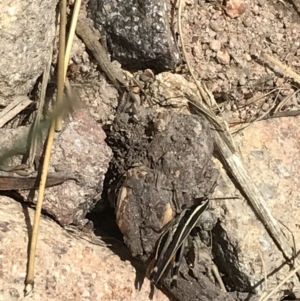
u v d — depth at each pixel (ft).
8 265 0.57
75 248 0.62
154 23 0.69
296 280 0.69
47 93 0.67
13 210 0.62
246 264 0.67
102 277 0.62
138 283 0.64
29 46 0.63
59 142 0.63
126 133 0.67
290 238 0.69
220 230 0.67
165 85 0.70
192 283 0.65
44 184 0.61
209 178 0.65
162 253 0.63
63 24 0.65
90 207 0.68
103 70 0.69
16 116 0.66
